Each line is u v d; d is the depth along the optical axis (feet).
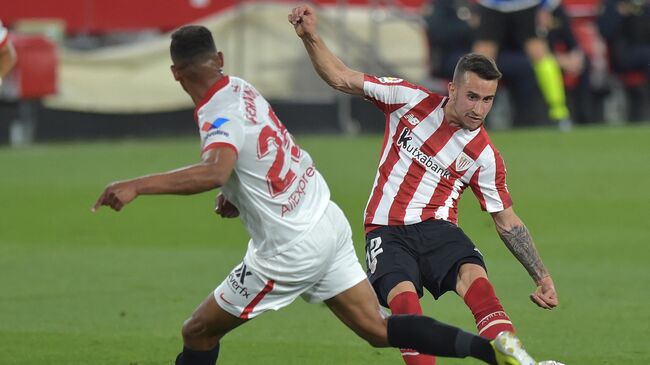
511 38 206.18
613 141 189.78
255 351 77.92
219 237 123.24
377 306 60.13
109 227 129.08
